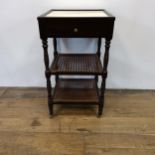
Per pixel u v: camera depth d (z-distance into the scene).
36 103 1.69
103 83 1.39
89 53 1.73
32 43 1.71
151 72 1.78
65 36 1.23
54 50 1.66
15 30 1.66
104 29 1.20
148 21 1.56
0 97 1.78
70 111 1.58
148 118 1.49
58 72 1.35
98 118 1.49
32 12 1.58
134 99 1.74
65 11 1.48
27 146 1.24
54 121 1.47
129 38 1.64
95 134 1.33
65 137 1.31
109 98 1.75
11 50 1.75
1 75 1.88
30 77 1.88
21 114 1.55
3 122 1.46
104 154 1.17
